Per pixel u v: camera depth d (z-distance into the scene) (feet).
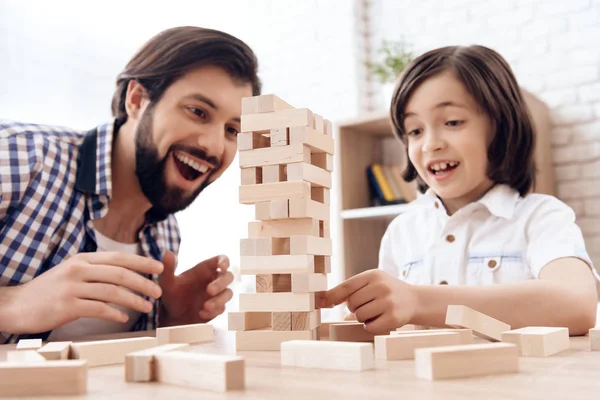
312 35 9.65
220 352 2.17
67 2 7.92
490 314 2.69
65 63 7.88
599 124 7.13
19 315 2.93
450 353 1.49
